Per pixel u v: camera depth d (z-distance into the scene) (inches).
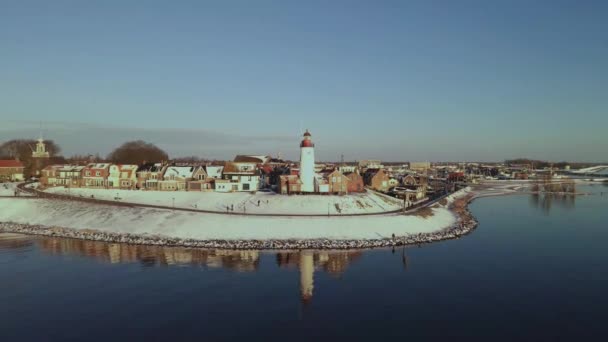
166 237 3174.2
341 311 1859.0
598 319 1777.8
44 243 3117.6
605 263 2615.7
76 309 1871.3
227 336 1622.8
